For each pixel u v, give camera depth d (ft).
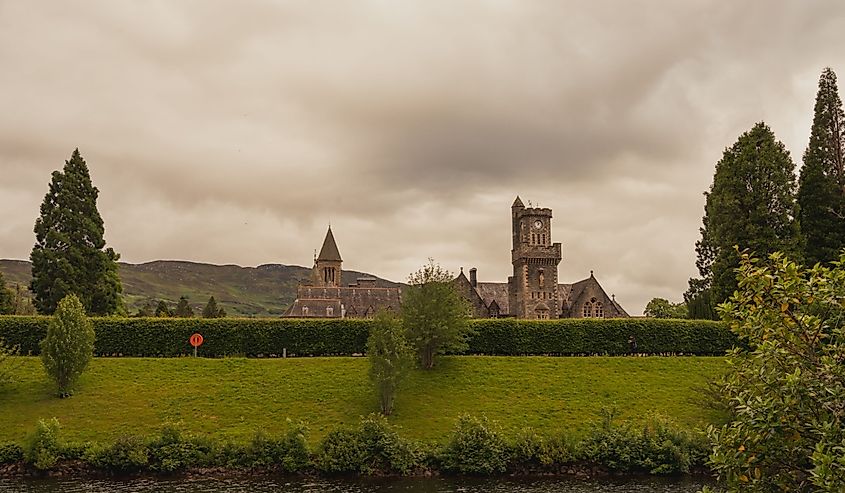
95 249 284.61
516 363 201.87
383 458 140.46
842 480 43.09
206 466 139.74
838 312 51.34
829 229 243.19
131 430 155.84
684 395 181.16
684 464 140.05
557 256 431.84
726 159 261.03
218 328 212.84
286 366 195.83
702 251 307.37
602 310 430.20
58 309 175.73
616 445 143.64
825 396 47.88
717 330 221.25
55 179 286.66
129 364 194.29
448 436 156.04
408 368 173.17
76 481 130.72
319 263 560.61
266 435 144.05
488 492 126.72
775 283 52.54
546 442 144.46
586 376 192.85
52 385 177.68
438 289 198.18
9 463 137.18
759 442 50.06
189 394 176.14
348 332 215.10
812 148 255.50
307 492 125.49
